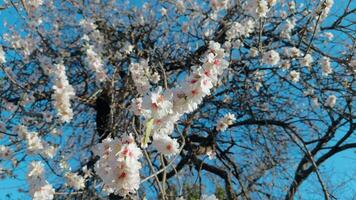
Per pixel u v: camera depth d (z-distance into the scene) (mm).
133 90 5805
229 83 6383
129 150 2055
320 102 6172
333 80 6188
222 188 7004
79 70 6719
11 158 4559
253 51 6125
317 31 6156
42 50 6477
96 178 4641
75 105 6477
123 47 6496
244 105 6379
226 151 6789
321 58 6000
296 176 6742
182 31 6938
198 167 6180
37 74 6359
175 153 2527
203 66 2252
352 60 5934
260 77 6387
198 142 6723
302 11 6598
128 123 4945
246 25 6125
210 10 6918
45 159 4461
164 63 6734
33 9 5695
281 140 6520
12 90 5965
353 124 6105
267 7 4508
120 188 2051
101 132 6590
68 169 4828
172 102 2221
